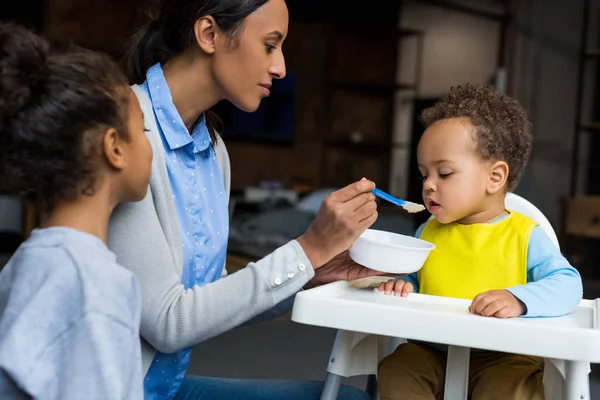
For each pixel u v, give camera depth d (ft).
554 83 20.63
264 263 3.16
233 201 18.10
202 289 3.15
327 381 3.49
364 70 22.88
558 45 20.54
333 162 22.77
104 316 2.43
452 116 4.10
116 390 2.39
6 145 2.58
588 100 20.15
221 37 3.32
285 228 14.70
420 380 3.71
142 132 2.84
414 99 22.95
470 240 4.04
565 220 16.21
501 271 3.90
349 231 3.20
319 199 16.70
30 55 2.54
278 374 8.40
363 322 2.87
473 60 21.85
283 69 3.48
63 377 2.38
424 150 4.09
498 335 2.71
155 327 3.08
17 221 17.34
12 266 2.62
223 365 8.63
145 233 3.09
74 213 2.68
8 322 2.46
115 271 2.55
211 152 3.76
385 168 23.18
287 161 22.33
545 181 20.68
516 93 21.25
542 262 3.75
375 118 23.13
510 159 4.07
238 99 3.46
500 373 3.63
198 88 3.47
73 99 2.53
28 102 2.52
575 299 3.36
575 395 2.89
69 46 2.74
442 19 22.41
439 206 4.04
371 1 22.26
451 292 3.99
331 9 22.16
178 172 3.42
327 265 3.68
